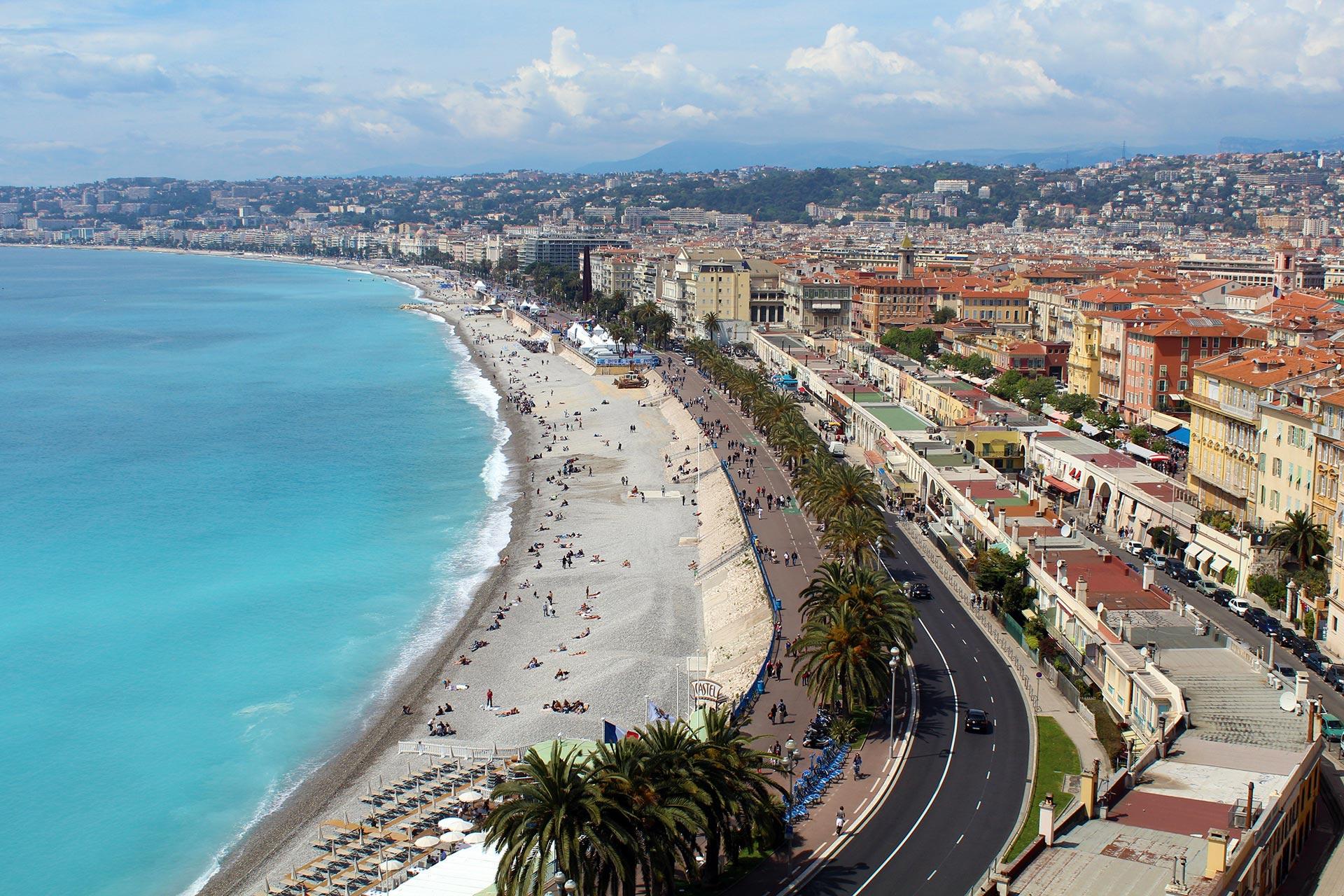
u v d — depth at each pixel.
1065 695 133.88
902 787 112.94
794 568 189.12
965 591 173.00
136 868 122.69
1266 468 175.62
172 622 191.12
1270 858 87.62
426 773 137.62
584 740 134.12
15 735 152.38
